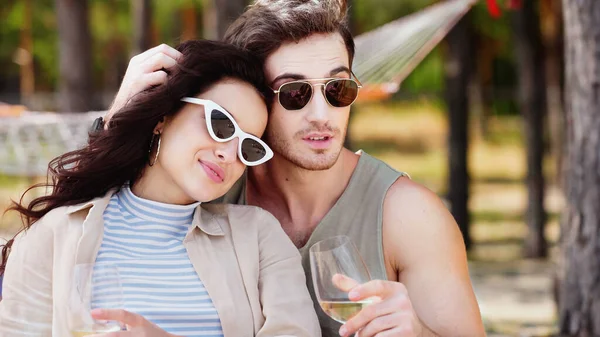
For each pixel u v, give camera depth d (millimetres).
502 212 12898
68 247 2174
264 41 2287
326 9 2305
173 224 2236
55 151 5426
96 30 15031
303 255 2402
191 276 2201
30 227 2264
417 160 18516
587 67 3809
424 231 2324
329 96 2273
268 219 2334
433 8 5320
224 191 2180
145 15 9211
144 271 2176
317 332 2201
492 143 21141
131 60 2297
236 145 2152
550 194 14289
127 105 2189
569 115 3951
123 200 2273
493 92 22109
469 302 2283
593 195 3844
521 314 6418
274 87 2293
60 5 9391
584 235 3887
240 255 2246
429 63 19359
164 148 2189
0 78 20781
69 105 9367
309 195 2432
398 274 2400
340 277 1862
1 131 5445
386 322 1849
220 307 2172
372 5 11055
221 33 6434
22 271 2193
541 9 11062
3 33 18984
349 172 2443
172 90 2158
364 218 2375
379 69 4586
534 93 9969
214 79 2180
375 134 21922
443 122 22609
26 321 2168
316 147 2283
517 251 9984
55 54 17578
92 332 1817
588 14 3775
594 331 3867
